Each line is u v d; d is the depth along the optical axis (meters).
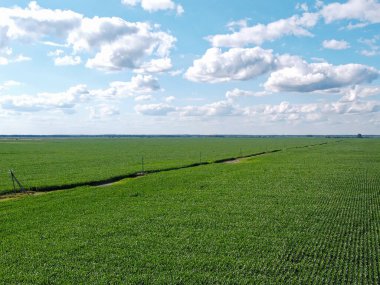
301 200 30.73
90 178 44.44
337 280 14.95
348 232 21.55
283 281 14.94
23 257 17.61
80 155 87.12
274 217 25.09
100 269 16.14
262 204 29.25
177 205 28.98
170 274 15.58
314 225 23.00
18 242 19.84
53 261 17.12
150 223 23.64
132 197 32.34
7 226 23.12
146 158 77.38
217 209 27.50
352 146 131.50
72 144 157.88
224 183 40.00
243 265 16.53
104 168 56.31
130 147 130.50
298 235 21.02
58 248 18.81
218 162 69.44
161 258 17.39
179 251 18.39
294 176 45.62
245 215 25.72
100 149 115.81
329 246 19.12
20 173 50.62
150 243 19.61
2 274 15.61
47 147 127.88
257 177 44.81
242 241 19.91
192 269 16.12
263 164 61.91
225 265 16.55
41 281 14.84
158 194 33.69
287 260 17.28
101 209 27.64
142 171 52.03
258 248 18.86
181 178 43.72
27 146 135.38
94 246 19.17
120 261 17.09
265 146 137.50
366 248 18.69
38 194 36.12
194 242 19.73
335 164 61.22
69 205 29.09
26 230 22.27
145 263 16.81
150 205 29.03
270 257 17.58
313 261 17.02
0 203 30.52
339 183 39.84
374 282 14.80
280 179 43.03
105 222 23.81
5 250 18.61
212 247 18.91
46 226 23.06
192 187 37.47
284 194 33.41
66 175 47.91
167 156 83.56
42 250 18.61
